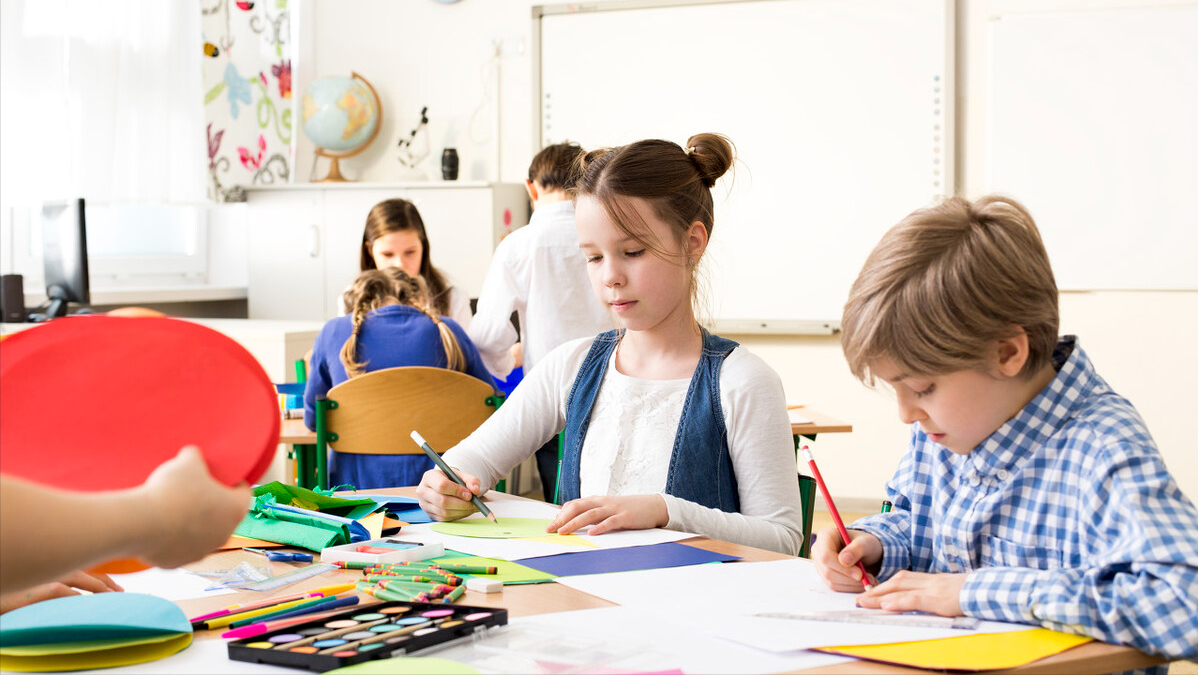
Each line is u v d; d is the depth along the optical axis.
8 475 0.55
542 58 4.60
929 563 1.11
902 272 0.90
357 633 0.80
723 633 0.82
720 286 4.42
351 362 2.43
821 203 4.32
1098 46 4.04
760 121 4.36
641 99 4.48
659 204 1.41
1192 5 3.95
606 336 1.58
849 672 0.74
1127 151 4.04
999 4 4.14
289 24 4.80
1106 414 0.93
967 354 0.89
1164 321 4.05
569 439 1.50
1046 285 0.90
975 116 4.18
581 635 0.82
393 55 4.87
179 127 4.13
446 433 2.30
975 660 0.75
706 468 1.41
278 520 1.21
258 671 0.74
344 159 4.95
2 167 3.48
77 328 0.68
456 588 0.93
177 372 0.67
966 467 1.02
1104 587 0.81
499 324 2.91
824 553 1.00
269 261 4.71
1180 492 0.86
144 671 0.74
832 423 2.45
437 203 4.51
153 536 0.58
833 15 4.25
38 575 0.54
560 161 2.87
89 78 3.75
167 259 4.66
